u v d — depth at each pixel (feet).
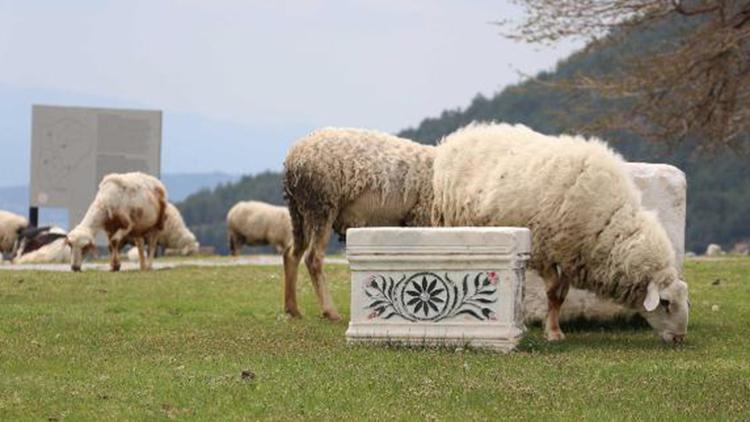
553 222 40.52
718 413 27.45
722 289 59.57
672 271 40.47
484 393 29.43
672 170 45.83
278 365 33.76
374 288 37.81
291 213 47.37
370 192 45.32
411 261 37.37
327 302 47.19
